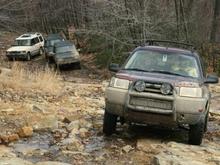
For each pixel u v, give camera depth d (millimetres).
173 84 8000
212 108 16328
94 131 9133
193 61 9078
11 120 9648
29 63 36062
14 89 15062
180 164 6699
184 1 34312
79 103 13508
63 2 51438
